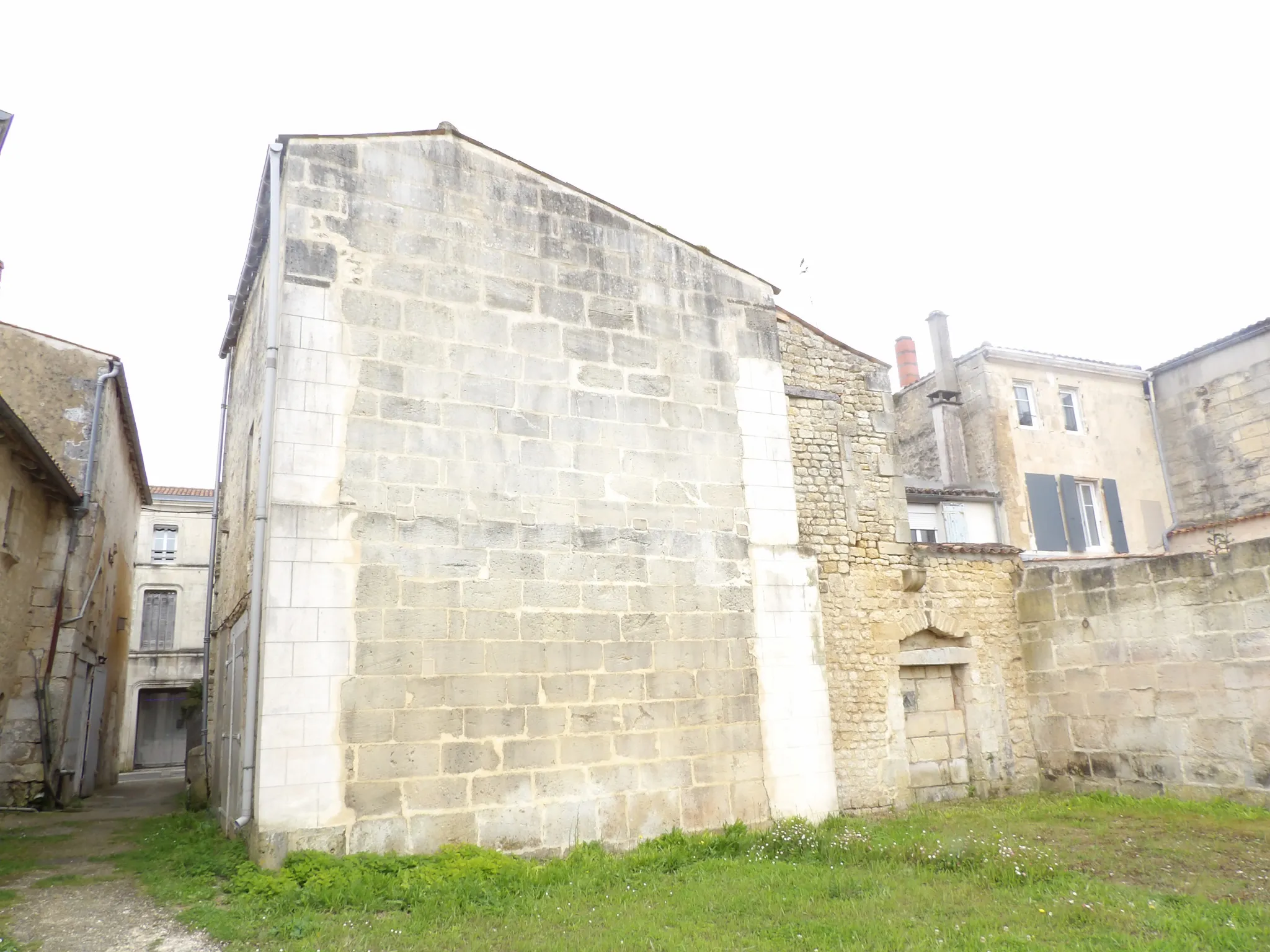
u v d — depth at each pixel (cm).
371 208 872
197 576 2944
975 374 2067
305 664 752
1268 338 1964
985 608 1195
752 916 605
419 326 866
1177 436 2150
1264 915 559
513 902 665
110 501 1575
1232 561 978
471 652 818
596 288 975
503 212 939
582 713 858
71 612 1295
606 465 933
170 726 2984
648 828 866
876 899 631
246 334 1120
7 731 1222
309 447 795
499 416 885
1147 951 497
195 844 862
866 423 1166
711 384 1026
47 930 593
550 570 874
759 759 947
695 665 933
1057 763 1152
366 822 745
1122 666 1084
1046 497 1998
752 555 1001
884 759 1059
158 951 550
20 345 1364
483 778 797
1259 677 942
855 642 1079
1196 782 993
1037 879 674
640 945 546
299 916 620
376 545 802
